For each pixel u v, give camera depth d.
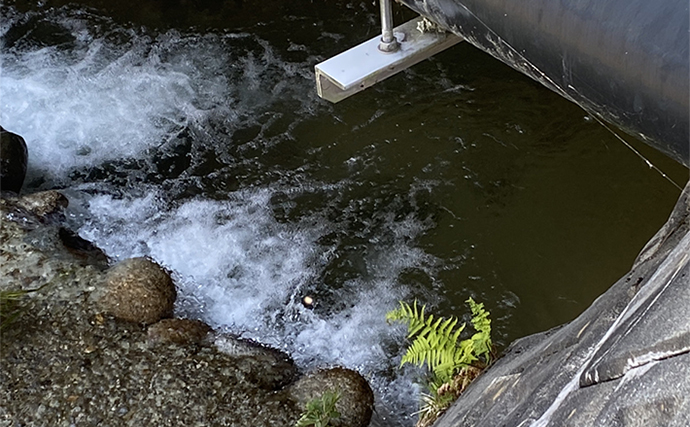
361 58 2.78
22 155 5.26
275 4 6.61
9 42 6.64
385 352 4.03
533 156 4.89
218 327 4.23
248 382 3.62
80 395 3.55
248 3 6.66
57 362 3.71
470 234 4.53
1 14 6.91
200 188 5.16
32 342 3.81
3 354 3.75
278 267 4.56
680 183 4.52
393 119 5.34
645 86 1.37
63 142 5.61
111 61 6.33
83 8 6.91
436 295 4.27
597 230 4.38
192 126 5.64
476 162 4.94
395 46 2.78
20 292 4.07
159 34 6.52
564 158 4.84
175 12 6.69
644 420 0.93
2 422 3.45
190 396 3.53
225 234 4.80
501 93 5.38
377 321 4.20
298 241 4.70
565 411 1.19
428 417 2.97
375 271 4.45
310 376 3.67
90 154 5.50
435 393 3.05
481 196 4.73
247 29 6.43
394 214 4.74
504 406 1.74
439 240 4.54
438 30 2.79
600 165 4.75
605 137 4.91
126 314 3.99
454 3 1.86
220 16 6.59
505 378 2.00
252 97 5.80
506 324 4.05
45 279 4.18
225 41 6.36
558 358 1.61
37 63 6.39
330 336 4.14
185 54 6.29
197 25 6.54
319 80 2.83
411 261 4.46
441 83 5.54
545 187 4.69
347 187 4.97
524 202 4.63
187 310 4.30
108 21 6.71
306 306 4.32
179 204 5.06
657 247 1.84
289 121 5.54
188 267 4.61
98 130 5.70
